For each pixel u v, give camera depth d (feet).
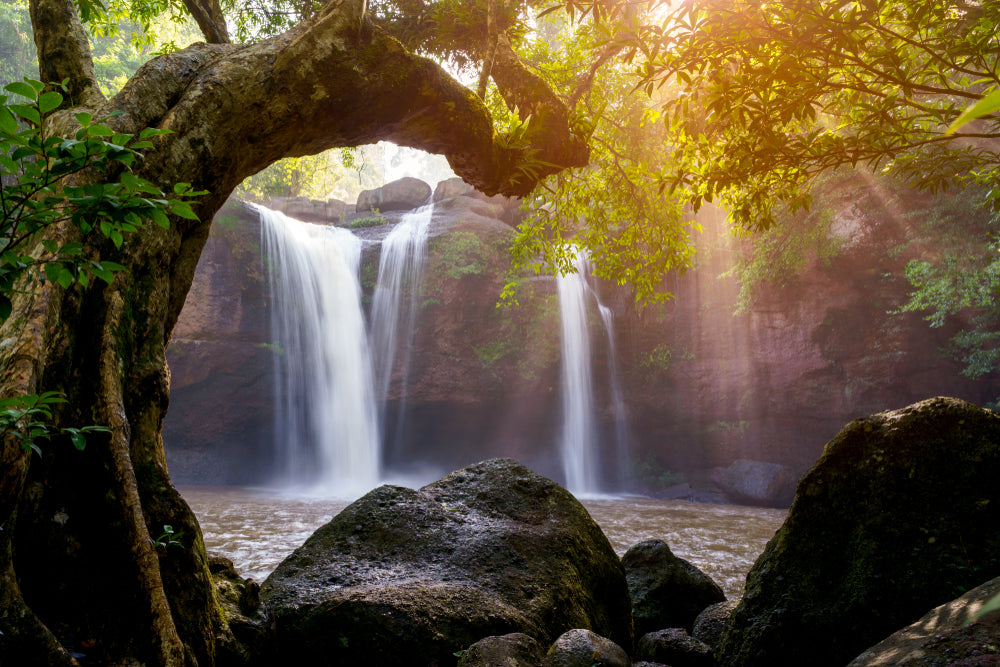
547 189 26.02
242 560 32.89
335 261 86.07
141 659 8.19
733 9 10.96
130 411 9.79
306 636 12.26
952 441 11.85
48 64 11.83
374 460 84.74
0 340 8.25
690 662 14.43
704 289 82.48
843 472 12.73
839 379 76.02
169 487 9.86
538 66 24.07
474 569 14.42
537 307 83.30
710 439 85.25
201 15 13.91
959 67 11.43
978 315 66.23
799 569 12.68
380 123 13.76
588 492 83.87
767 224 16.43
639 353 85.66
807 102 11.75
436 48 21.91
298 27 13.24
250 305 80.43
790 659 12.16
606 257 27.22
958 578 10.94
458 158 15.90
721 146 15.17
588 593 15.30
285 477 85.40
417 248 85.46
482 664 10.66
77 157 5.57
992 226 56.65
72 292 9.07
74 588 8.27
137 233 10.17
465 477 17.75
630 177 25.22
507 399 85.61
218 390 80.89
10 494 7.07
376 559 14.57
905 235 66.13
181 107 11.21
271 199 98.17
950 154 15.24
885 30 11.10
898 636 8.26
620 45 11.60
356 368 84.53
